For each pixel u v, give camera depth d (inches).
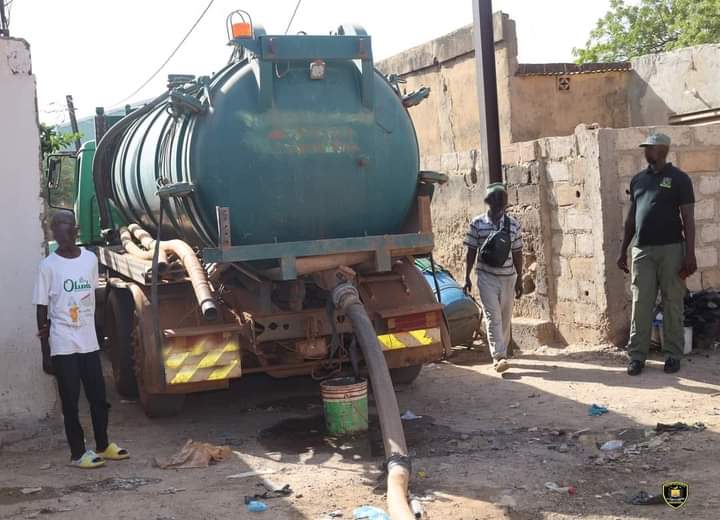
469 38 507.8
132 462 246.5
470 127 518.9
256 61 261.7
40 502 210.5
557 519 185.0
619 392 302.2
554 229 394.0
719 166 384.8
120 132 366.0
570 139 378.9
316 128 266.8
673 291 324.2
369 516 188.4
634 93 542.0
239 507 201.0
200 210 266.7
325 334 283.6
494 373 350.6
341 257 272.8
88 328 242.7
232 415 304.3
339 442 260.4
